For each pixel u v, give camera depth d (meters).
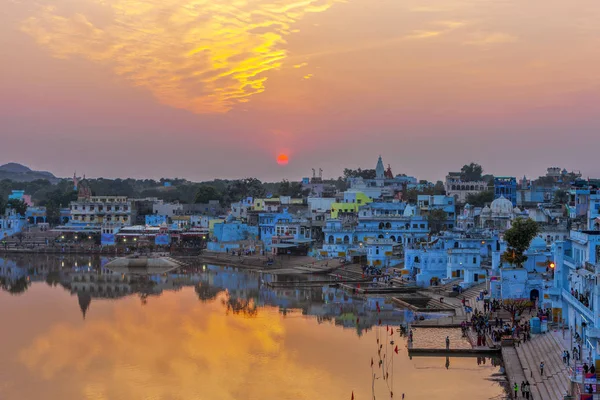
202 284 150.12
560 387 63.81
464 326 95.19
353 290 136.88
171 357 85.75
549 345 77.88
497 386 72.12
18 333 98.81
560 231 134.50
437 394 70.06
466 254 133.88
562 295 86.75
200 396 71.25
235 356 85.94
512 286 104.88
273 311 115.25
